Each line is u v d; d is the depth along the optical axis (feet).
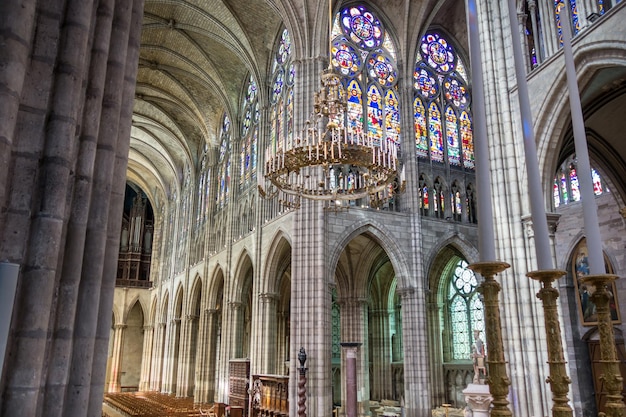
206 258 132.16
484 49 56.29
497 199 51.78
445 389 105.50
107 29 22.50
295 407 70.90
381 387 114.32
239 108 126.93
